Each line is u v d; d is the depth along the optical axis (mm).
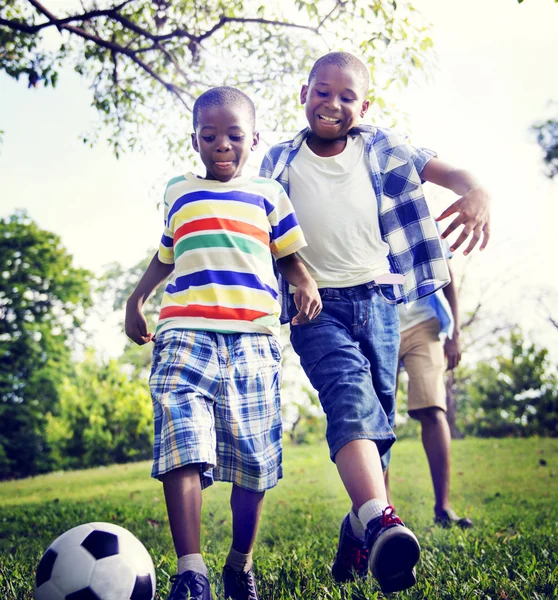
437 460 4625
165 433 2342
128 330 2965
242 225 2641
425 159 3035
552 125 18203
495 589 2768
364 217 2965
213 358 2494
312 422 17688
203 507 6555
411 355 4621
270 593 2855
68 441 19078
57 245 30938
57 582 2219
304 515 6086
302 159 3064
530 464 10266
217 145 2650
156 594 2762
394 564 2248
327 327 2836
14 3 8734
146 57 8703
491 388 18031
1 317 29531
